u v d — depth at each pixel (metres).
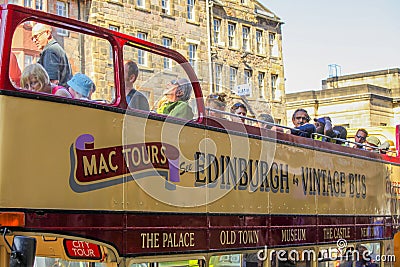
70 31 6.16
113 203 6.09
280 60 48.91
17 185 5.31
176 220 6.79
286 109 45.25
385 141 13.55
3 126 5.27
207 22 42.03
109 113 6.13
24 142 5.39
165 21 38.41
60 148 5.64
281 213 8.58
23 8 5.61
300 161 9.16
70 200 5.69
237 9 45.44
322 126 10.80
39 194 5.45
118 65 6.37
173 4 39.12
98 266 6.48
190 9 40.97
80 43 6.38
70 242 6.19
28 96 5.45
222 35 44.16
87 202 5.84
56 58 6.29
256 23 47.22
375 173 11.51
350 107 47.22
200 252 7.08
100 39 6.39
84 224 5.79
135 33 36.12
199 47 41.06
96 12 33.34
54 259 6.71
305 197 9.20
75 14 32.34
